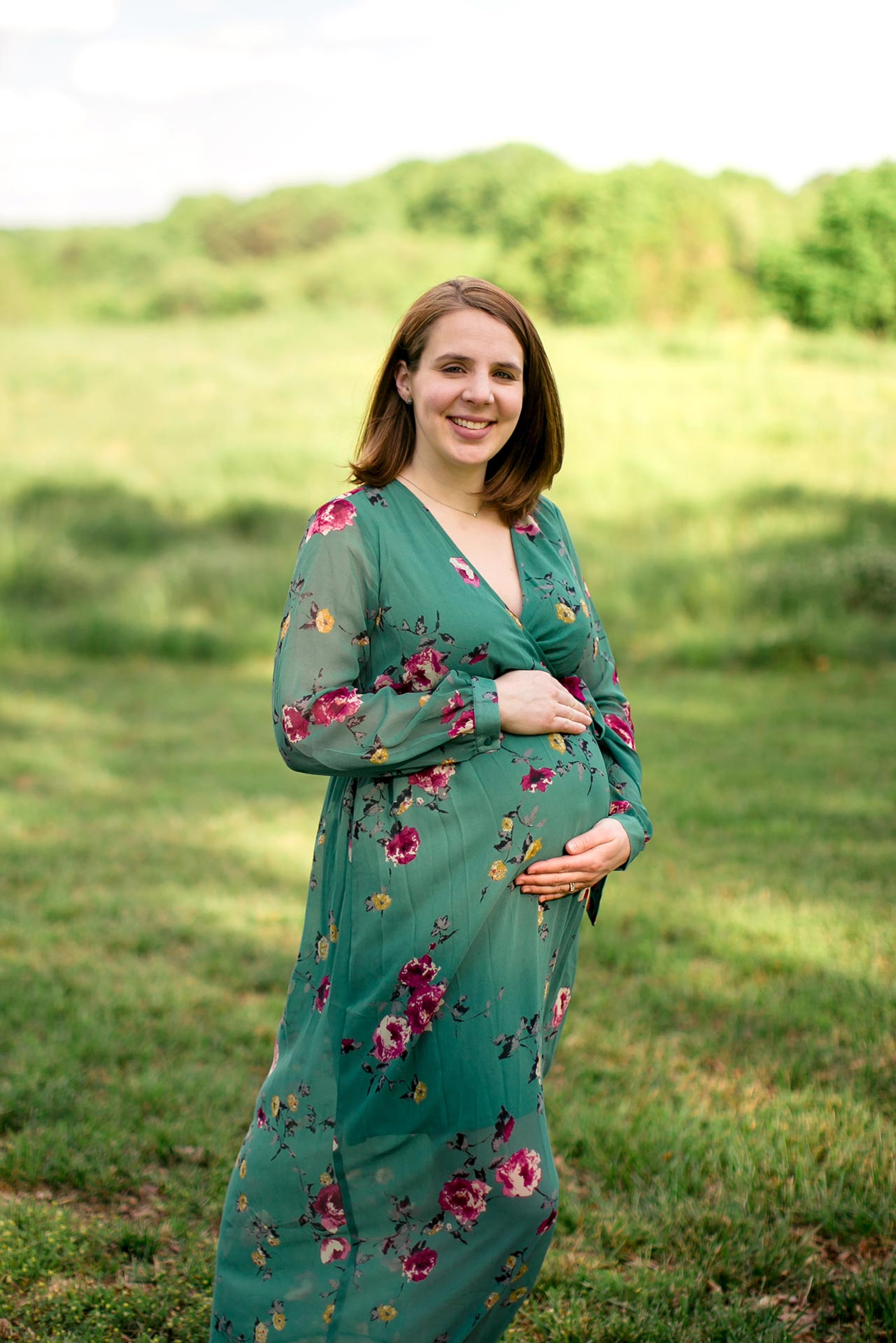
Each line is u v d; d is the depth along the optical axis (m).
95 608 14.86
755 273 27.81
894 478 17.77
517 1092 1.95
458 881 1.95
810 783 7.52
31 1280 2.62
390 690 1.97
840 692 11.09
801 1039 3.92
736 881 5.62
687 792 7.30
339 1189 1.98
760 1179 3.02
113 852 6.24
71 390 24.62
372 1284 1.95
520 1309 2.57
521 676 2.05
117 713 10.48
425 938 1.94
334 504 2.07
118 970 4.56
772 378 22.42
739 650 12.88
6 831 6.62
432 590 2.04
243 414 22.94
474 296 2.09
